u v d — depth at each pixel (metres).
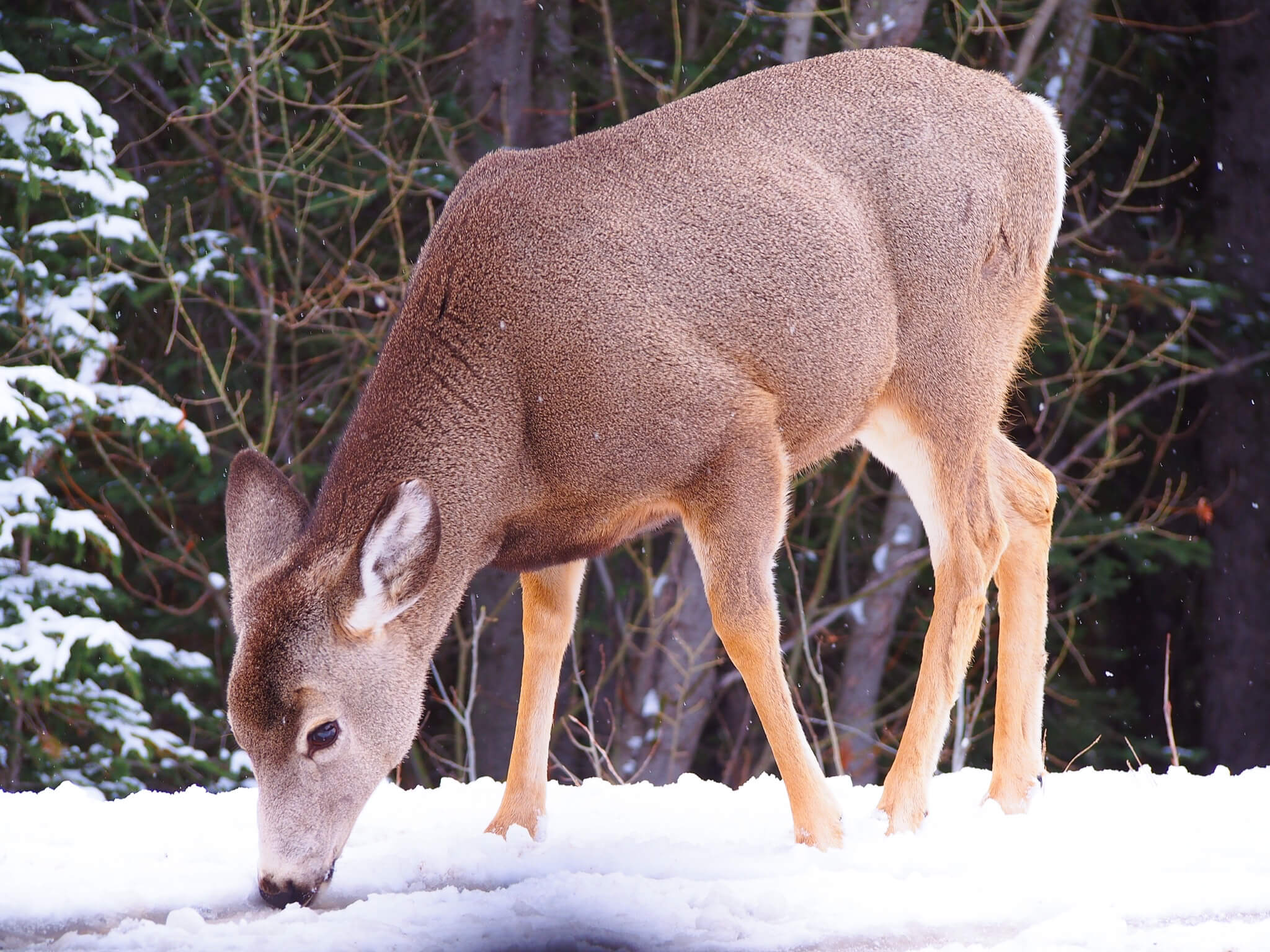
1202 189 27.53
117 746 16.81
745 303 8.46
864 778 21.97
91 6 22.48
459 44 24.09
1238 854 8.04
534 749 8.98
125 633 15.96
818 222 8.71
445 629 8.27
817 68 9.27
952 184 9.21
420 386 8.20
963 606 9.34
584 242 8.27
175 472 22.33
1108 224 26.23
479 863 7.89
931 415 9.38
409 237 23.72
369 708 7.72
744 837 8.66
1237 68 25.38
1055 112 10.05
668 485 8.39
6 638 15.67
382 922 6.75
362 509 7.90
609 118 24.09
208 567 20.66
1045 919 6.84
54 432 16.34
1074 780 10.45
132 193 17.59
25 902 7.30
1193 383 27.16
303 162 22.17
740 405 8.40
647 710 20.42
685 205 8.48
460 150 22.86
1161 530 25.55
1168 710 11.43
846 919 6.77
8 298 17.56
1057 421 26.42
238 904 7.47
